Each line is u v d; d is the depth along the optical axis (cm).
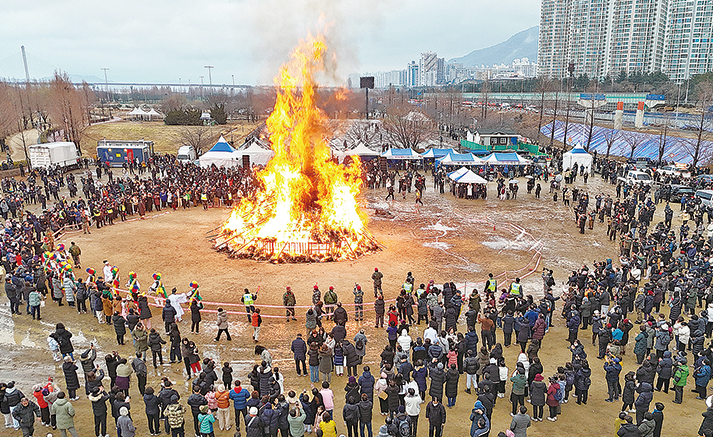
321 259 3070
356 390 1366
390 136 9106
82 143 8788
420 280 2773
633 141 7919
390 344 1947
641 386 1482
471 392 1703
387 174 5694
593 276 2577
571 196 5119
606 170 5934
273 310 2364
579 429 1476
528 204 4809
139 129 9712
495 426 1469
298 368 1783
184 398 1638
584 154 6166
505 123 11438
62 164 6319
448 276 2847
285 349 2003
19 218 3891
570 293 2297
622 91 14900
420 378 1600
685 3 18238
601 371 1888
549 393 1500
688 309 2456
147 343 1870
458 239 3616
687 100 12512
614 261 3188
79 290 2305
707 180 5138
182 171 5612
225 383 1564
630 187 4769
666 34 19250
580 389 1611
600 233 3853
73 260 2919
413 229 3878
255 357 1930
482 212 4472
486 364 1675
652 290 2309
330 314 2295
